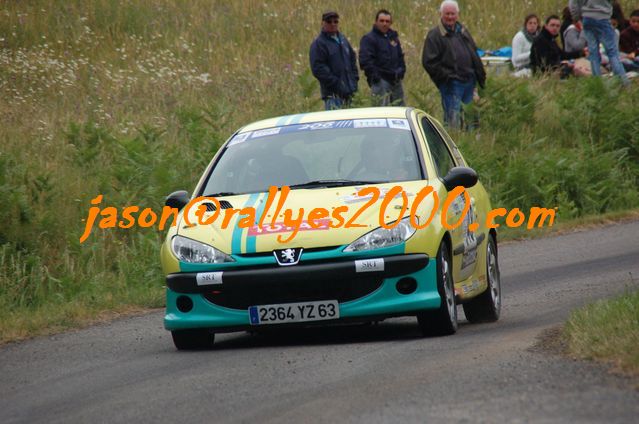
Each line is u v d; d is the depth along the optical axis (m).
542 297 28.62
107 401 17.22
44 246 36.75
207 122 49.44
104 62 65.94
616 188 50.69
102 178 41.44
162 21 76.00
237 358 20.73
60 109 55.91
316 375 18.02
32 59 65.31
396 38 50.69
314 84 54.19
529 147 53.75
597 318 19.66
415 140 24.69
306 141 25.06
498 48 76.56
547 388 15.29
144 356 22.23
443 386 16.02
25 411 17.08
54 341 25.39
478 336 21.62
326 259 21.50
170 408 16.16
